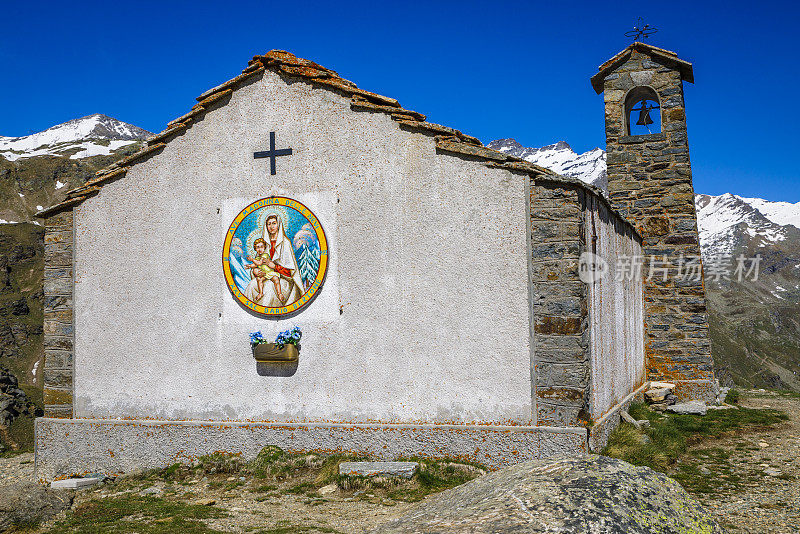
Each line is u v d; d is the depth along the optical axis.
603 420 10.09
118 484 10.35
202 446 10.61
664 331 16.28
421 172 9.95
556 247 9.21
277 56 10.77
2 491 8.75
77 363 11.41
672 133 16.55
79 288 11.52
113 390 11.20
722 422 13.49
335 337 10.21
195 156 11.11
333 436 10.04
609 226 11.88
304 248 10.44
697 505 4.69
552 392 9.10
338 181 10.37
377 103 10.39
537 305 9.24
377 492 8.89
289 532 7.10
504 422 9.30
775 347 189.38
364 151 10.27
